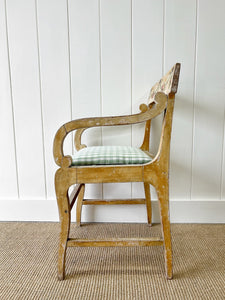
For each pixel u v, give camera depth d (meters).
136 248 0.94
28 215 1.20
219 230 1.08
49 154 1.17
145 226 1.13
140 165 0.72
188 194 1.16
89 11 1.05
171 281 0.74
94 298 0.68
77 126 0.70
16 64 1.11
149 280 0.75
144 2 1.03
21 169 1.18
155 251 0.92
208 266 0.82
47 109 1.13
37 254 0.91
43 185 1.19
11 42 1.10
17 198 1.20
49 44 1.09
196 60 1.06
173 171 1.14
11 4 1.07
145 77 1.09
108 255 0.89
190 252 0.90
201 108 1.09
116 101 1.11
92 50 1.08
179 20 1.04
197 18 1.03
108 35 1.07
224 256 0.88
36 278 0.77
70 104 1.12
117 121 0.70
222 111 1.09
